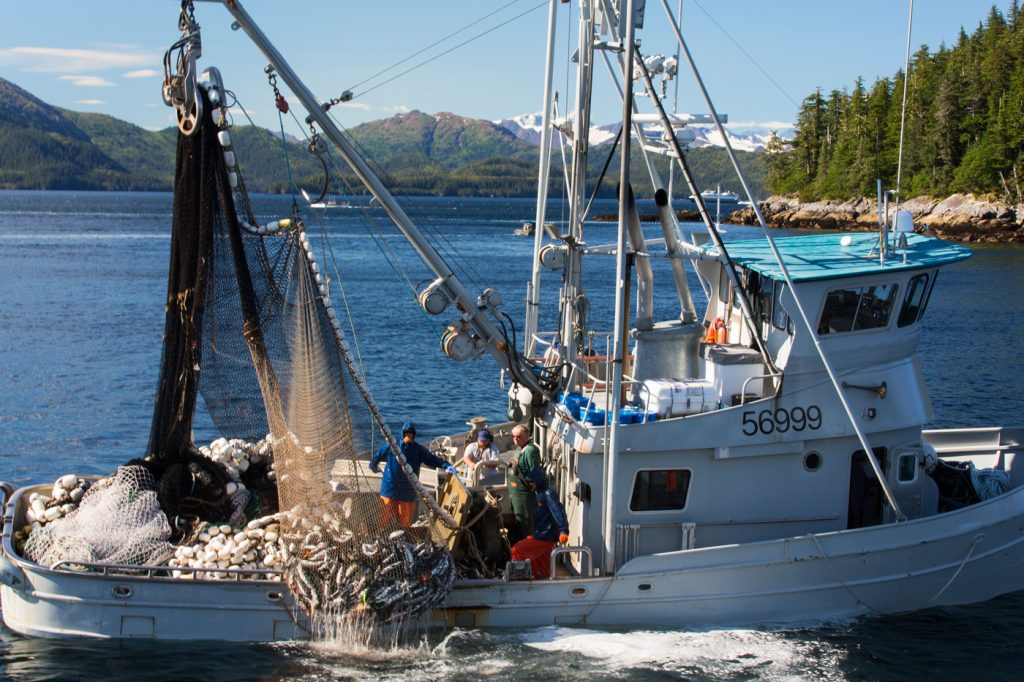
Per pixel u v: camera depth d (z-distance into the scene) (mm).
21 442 27891
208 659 13375
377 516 14156
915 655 14172
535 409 15336
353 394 14680
